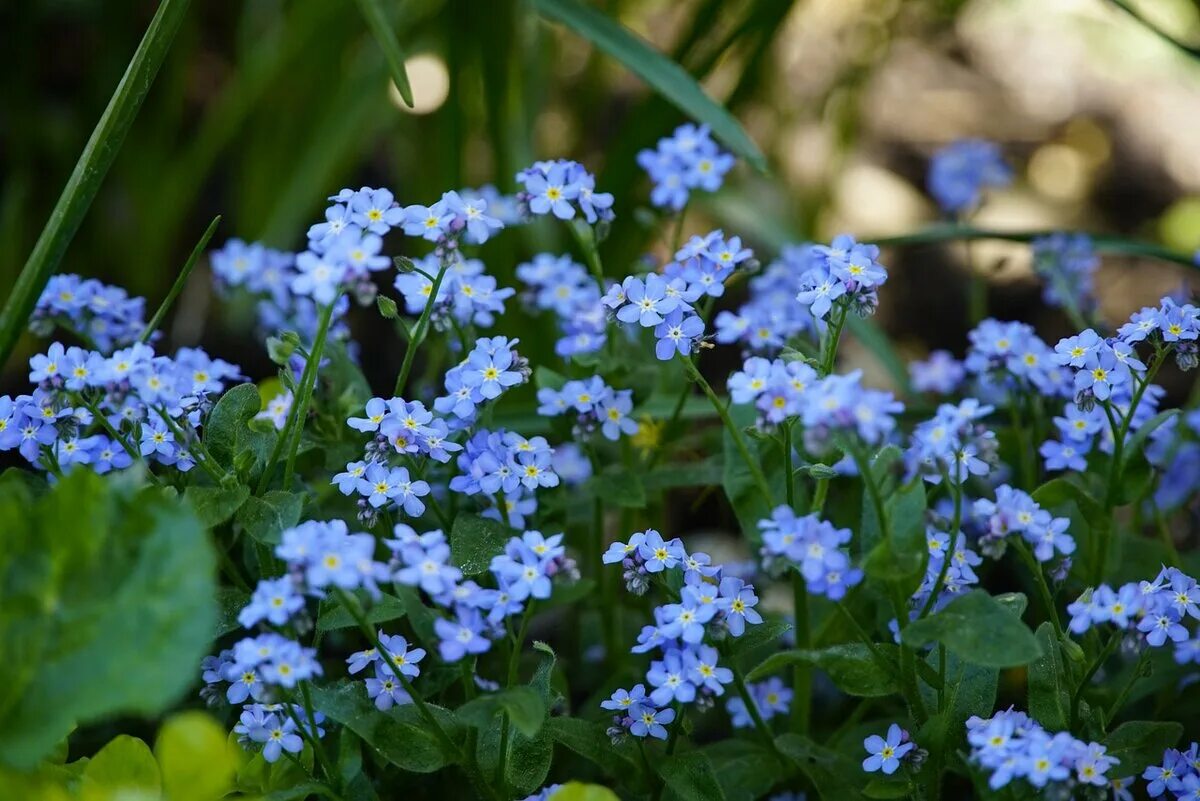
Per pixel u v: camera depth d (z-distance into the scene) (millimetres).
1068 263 606
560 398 523
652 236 662
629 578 485
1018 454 557
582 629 572
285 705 477
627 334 572
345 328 541
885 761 484
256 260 586
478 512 527
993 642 461
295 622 457
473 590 463
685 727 495
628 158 647
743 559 625
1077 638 521
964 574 496
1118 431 505
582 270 567
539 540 474
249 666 474
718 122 563
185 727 447
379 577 453
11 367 678
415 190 717
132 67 505
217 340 710
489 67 640
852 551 525
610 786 528
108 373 485
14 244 704
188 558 457
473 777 478
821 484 503
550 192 523
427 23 707
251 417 503
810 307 492
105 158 503
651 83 571
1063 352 501
